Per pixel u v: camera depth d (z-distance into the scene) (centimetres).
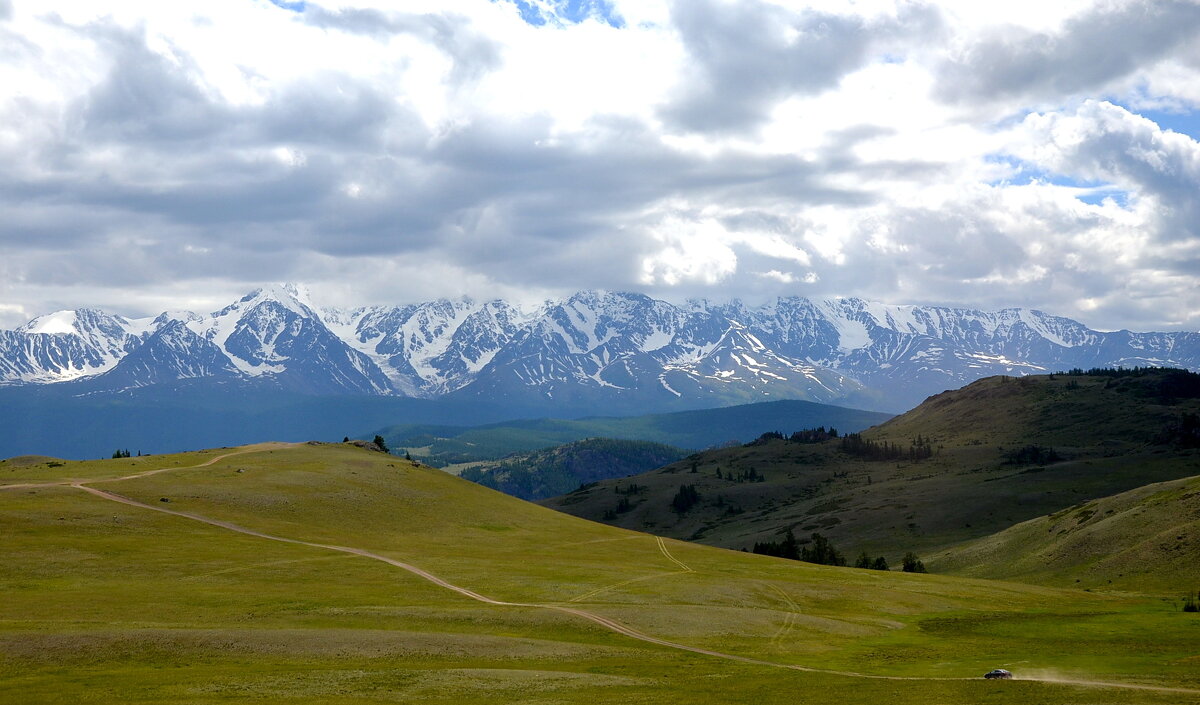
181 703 6556
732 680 7638
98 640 8112
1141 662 8494
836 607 11900
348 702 6644
